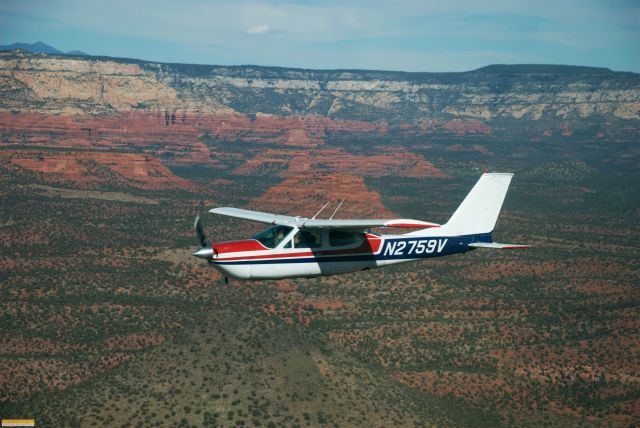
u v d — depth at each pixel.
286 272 55.97
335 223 54.59
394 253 58.59
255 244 55.59
